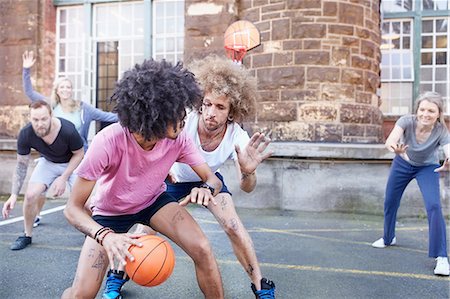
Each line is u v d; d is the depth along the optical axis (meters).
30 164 7.64
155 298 3.01
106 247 1.95
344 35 7.00
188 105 2.05
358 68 7.12
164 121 1.93
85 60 9.20
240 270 3.68
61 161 4.15
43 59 8.86
